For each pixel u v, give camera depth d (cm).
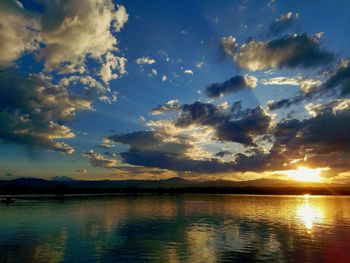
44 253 3191
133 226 5219
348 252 3312
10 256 3067
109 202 12444
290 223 5834
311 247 3566
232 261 2925
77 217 6500
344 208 10381
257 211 8606
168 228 4997
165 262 2877
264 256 3125
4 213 7231
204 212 8131
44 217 6431
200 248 3469
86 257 3038
